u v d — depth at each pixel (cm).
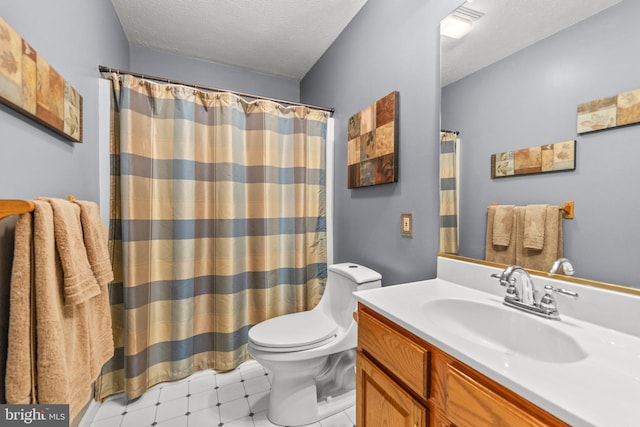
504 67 96
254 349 133
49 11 92
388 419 84
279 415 134
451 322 94
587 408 43
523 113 91
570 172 79
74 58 113
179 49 220
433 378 70
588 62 75
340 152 199
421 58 128
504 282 88
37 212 69
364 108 171
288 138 198
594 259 75
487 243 102
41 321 67
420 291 104
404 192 139
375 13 160
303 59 235
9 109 72
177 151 164
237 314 180
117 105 151
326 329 146
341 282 158
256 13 179
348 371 158
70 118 104
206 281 176
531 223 89
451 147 115
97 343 95
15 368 64
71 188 111
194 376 172
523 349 79
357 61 178
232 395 156
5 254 68
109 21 161
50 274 70
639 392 48
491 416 54
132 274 149
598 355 60
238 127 180
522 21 91
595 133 74
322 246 208
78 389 80
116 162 151
